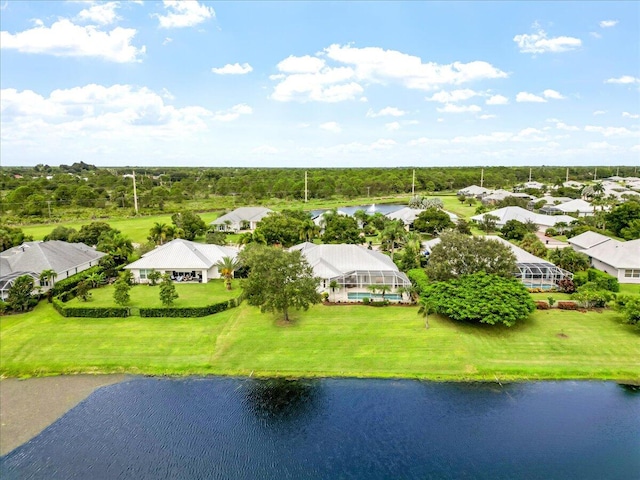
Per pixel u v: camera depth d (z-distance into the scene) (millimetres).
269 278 50000
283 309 52969
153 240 94188
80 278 68312
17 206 139000
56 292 62344
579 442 33312
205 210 159375
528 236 84500
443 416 36250
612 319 51781
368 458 31719
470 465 31031
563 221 110875
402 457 31766
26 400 38969
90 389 40625
